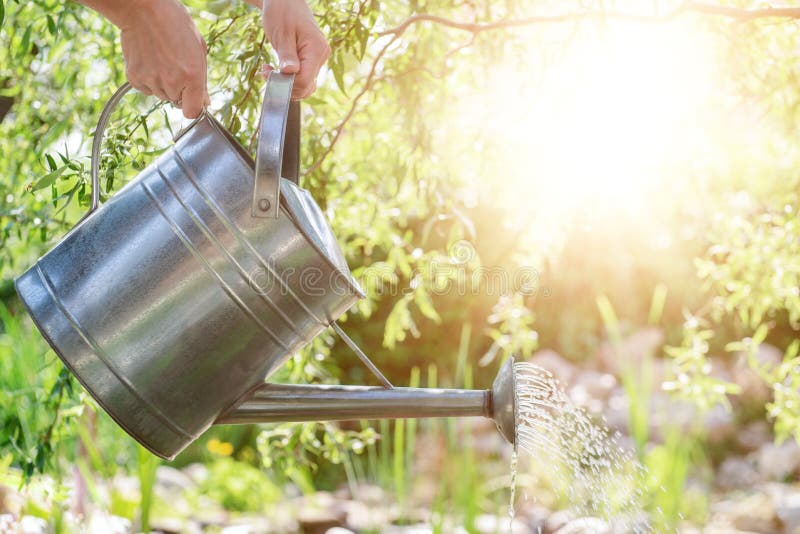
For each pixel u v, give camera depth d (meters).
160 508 3.08
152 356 1.02
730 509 3.33
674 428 3.16
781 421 2.10
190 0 1.49
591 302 4.50
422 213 2.02
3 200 1.79
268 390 1.06
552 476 1.66
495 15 1.83
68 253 1.06
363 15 1.47
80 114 1.78
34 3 1.59
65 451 2.46
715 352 4.48
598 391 4.19
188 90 1.10
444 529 2.76
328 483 3.97
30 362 2.44
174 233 1.01
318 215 1.16
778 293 1.99
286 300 1.01
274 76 1.01
